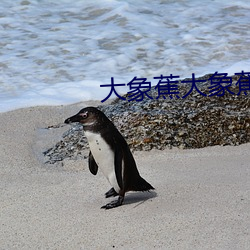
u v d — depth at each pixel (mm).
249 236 12031
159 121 18594
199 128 18562
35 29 29969
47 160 17875
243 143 18469
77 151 18203
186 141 18188
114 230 12617
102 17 31562
